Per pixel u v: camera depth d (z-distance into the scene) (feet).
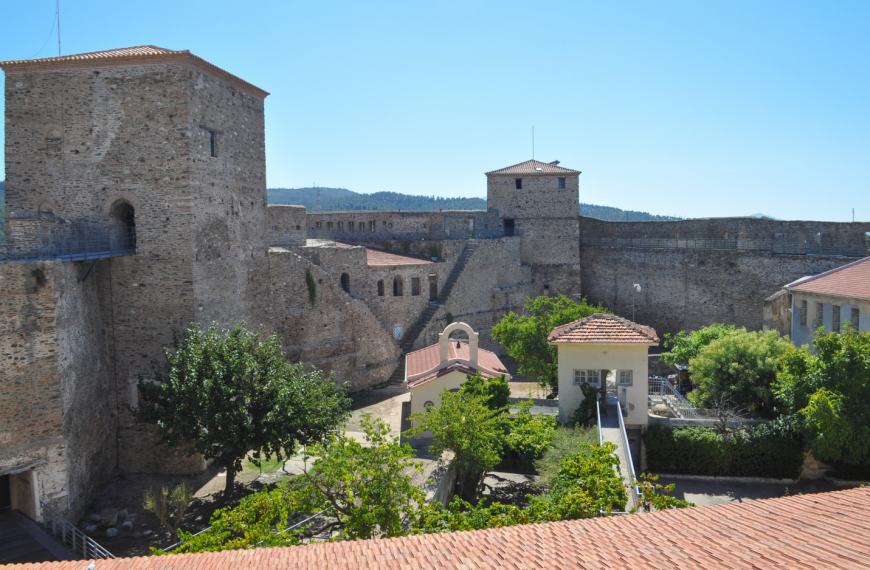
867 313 102.78
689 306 174.60
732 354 109.09
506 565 32.71
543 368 131.95
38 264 72.23
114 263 92.17
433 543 38.73
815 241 155.84
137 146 91.56
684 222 180.34
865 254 148.15
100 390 88.99
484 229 192.65
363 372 138.41
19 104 93.50
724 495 93.35
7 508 75.15
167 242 91.50
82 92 92.32
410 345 153.79
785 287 127.24
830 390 90.94
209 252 95.40
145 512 79.56
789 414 99.45
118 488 87.20
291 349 122.21
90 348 86.33
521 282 193.67
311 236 199.21
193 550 51.08
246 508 57.41
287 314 121.49
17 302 70.49
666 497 57.88
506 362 176.14
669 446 98.63
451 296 166.50
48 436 73.10
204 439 76.43
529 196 195.72
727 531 37.04
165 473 91.50
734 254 163.12
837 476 98.68
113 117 91.97
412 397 103.96
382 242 176.45
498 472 95.45
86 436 82.53
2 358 69.31
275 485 86.79
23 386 71.05
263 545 52.80
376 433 64.95
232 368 78.33
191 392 75.56
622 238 193.67
